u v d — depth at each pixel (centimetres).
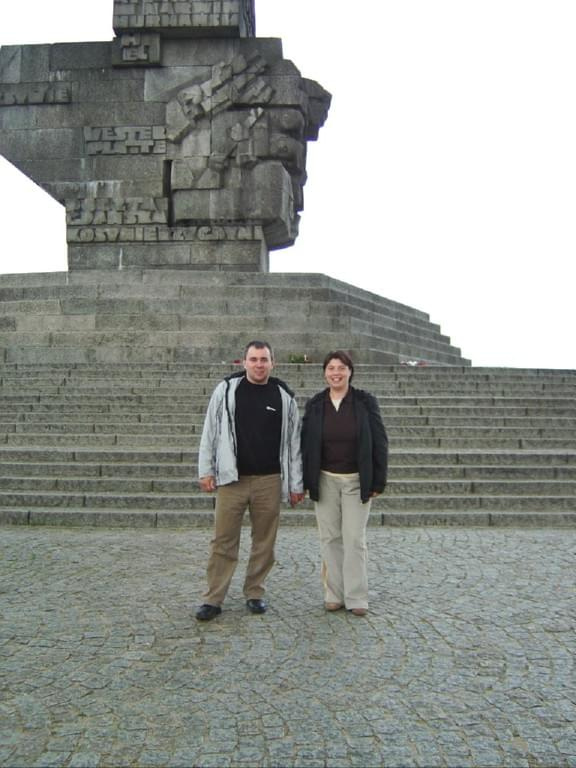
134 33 2244
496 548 773
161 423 1229
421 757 355
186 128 2233
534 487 981
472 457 1066
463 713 401
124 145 2259
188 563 706
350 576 562
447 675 450
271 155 2223
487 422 1260
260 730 380
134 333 1858
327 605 569
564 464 1065
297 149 2244
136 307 1920
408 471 1018
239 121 2228
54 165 2283
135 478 995
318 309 1906
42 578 651
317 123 2369
